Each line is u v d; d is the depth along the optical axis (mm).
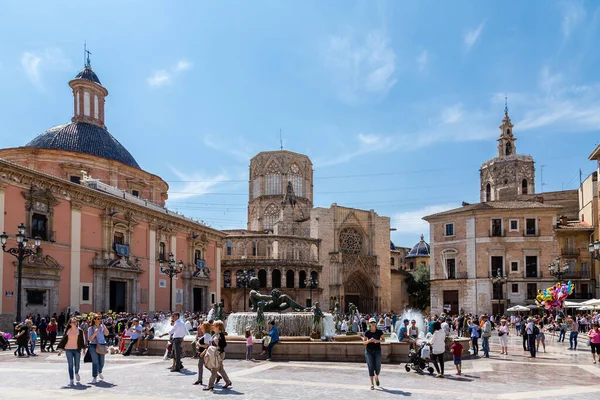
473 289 64875
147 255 51938
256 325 26438
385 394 14695
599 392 15609
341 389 15438
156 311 52656
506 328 28812
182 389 15320
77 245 41969
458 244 67188
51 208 39312
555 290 49156
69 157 52625
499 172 99562
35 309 37469
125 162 59938
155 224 53281
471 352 28500
